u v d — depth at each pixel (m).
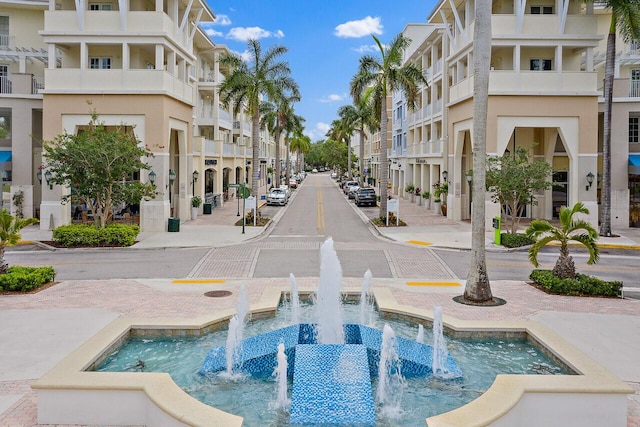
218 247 23.14
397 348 9.19
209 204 36.94
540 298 13.64
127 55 27.55
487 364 9.21
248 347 9.30
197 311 12.18
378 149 74.06
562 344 9.36
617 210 30.33
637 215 30.41
